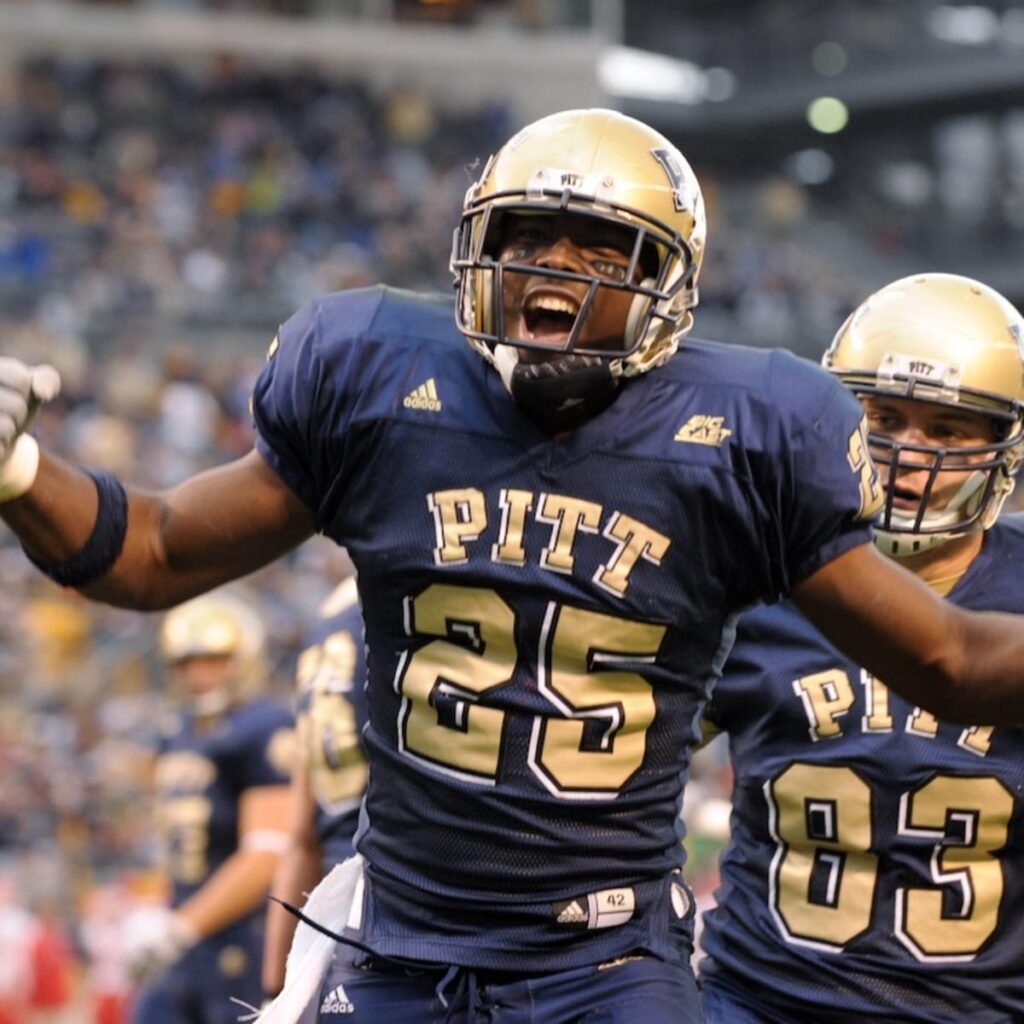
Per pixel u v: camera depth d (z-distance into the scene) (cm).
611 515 988
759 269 10819
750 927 1292
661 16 13312
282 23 10944
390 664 1027
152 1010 2334
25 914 4216
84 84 10050
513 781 1001
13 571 6281
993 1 12575
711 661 1038
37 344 7638
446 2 11281
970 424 1312
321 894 1091
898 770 1245
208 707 2402
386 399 1005
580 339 988
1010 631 1008
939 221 12256
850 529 1000
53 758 5516
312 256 9131
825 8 12812
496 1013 1024
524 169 991
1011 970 1263
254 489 1027
